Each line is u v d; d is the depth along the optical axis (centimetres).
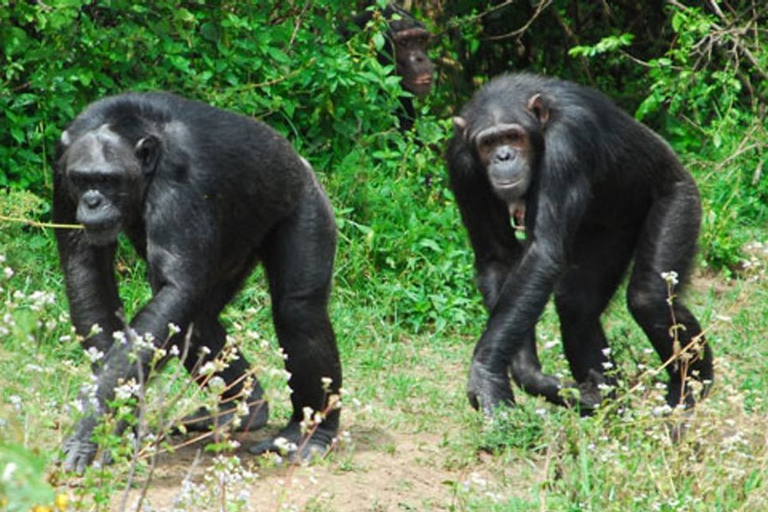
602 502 1252
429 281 2069
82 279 1346
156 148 1311
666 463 1259
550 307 2109
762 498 1237
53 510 901
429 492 1327
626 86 3008
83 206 1289
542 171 1517
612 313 2047
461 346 1955
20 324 1048
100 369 1252
